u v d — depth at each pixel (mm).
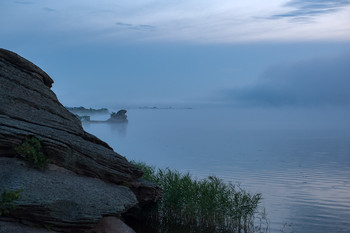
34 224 12031
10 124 14273
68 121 16984
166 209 20016
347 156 66062
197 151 81375
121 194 15352
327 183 37812
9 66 16047
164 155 72375
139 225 18844
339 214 24922
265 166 53000
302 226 21812
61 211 12484
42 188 12812
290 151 78625
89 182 15008
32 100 16031
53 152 14828
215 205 19031
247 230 19422
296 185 36719
